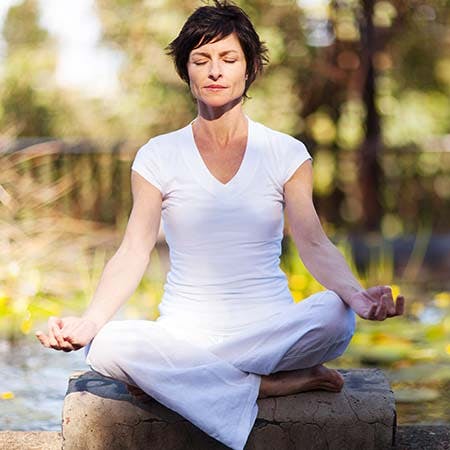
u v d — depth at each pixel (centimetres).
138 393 325
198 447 326
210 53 324
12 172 776
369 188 987
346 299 320
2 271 663
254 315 328
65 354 562
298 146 337
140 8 993
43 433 364
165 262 809
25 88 1073
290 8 966
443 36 1017
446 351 543
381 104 1052
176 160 333
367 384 344
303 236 332
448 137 1018
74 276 710
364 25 962
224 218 329
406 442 346
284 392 329
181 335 323
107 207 926
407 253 868
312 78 990
